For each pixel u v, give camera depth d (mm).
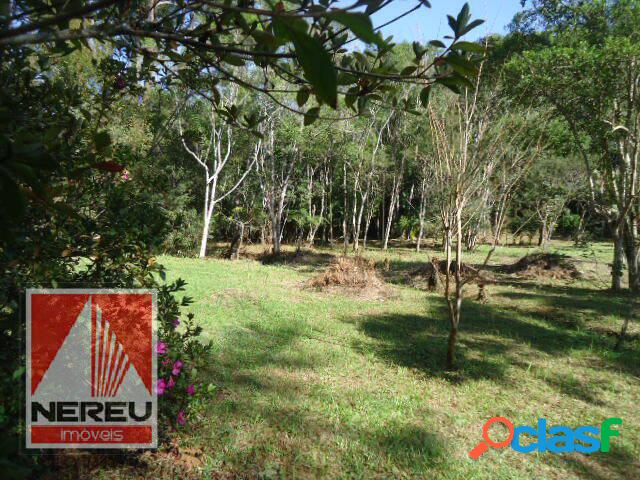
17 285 2055
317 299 9086
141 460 2879
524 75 8203
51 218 2062
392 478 2953
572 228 27062
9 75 1772
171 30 1079
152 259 2467
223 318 6949
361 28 495
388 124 23125
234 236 19031
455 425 3746
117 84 2260
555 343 6270
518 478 3020
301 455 3123
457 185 4867
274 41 736
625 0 8695
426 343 6094
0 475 703
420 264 15992
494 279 12312
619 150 9523
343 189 24547
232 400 3926
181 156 18500
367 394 4270
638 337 6578
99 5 584
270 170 20641
